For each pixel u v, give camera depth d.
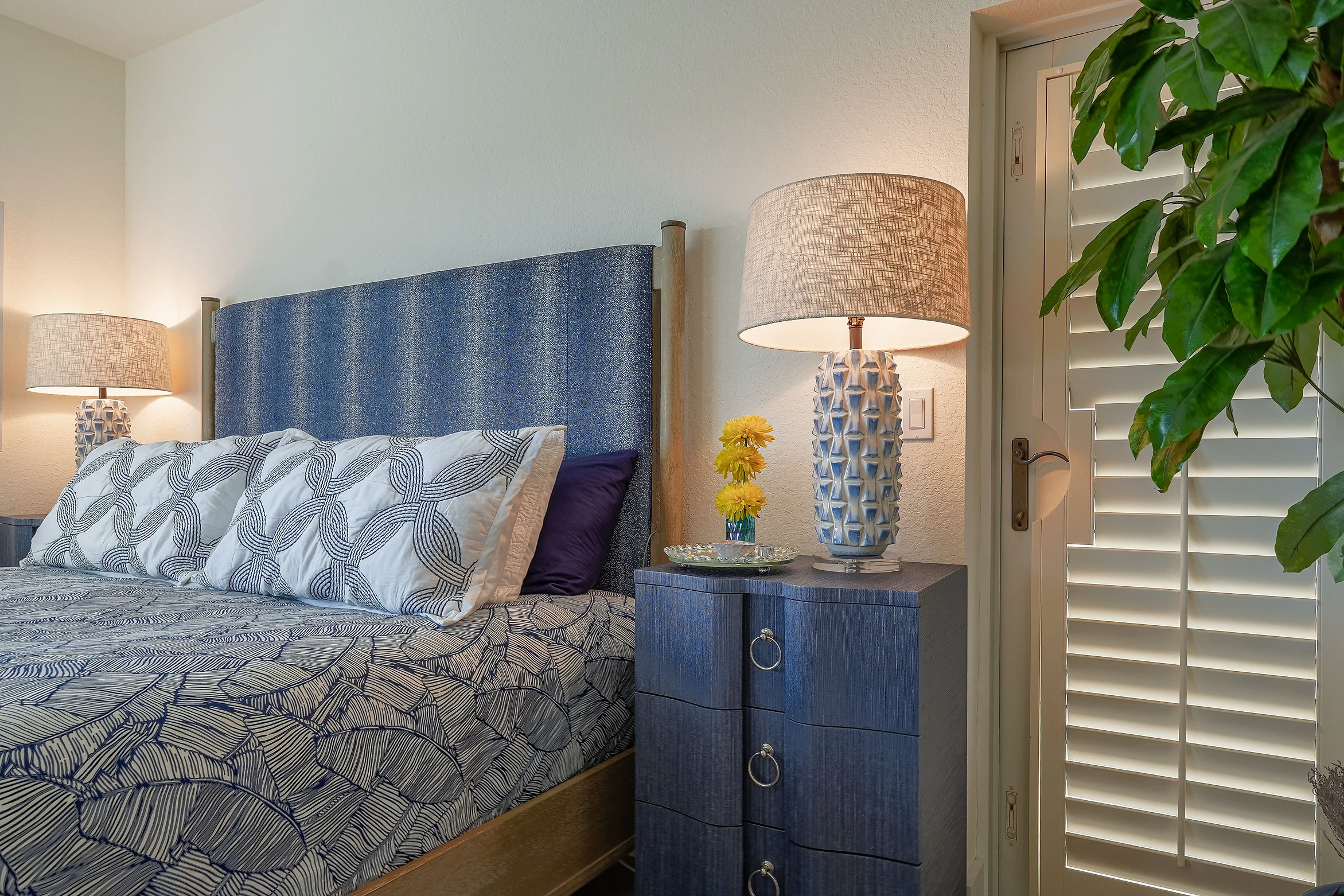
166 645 1.29
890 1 1.81
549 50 2.32
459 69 2.51
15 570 2.20
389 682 1.31
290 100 2.92
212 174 3.15
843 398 1.53
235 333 2.94
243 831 1.07
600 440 2.08
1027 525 1.82
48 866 0.89
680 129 2.09
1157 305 1.18
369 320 2.55
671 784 1.52
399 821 1.27
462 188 2.49
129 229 3.39
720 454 1.72
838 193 1.43
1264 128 1.00
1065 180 1.80
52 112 3.22
